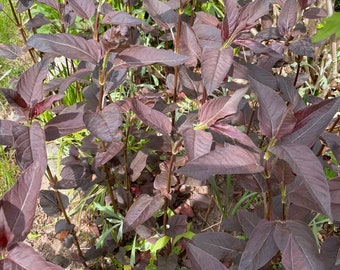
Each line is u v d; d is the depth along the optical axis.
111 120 0.48
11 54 0.80
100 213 0.77
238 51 0.79
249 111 0.70
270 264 0.56
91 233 0.75
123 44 0.45
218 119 0.48
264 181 0.50
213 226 0.76
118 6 1.03
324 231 0.73
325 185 0.36
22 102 0.48
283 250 0.41
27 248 0.36
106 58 0.48
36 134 0.47
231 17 0.51
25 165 0.45
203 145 0.47
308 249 0.42
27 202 0.37
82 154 0.80
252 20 0.53
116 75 0.57
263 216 0.53
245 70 0.58
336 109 0.41
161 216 0.74
